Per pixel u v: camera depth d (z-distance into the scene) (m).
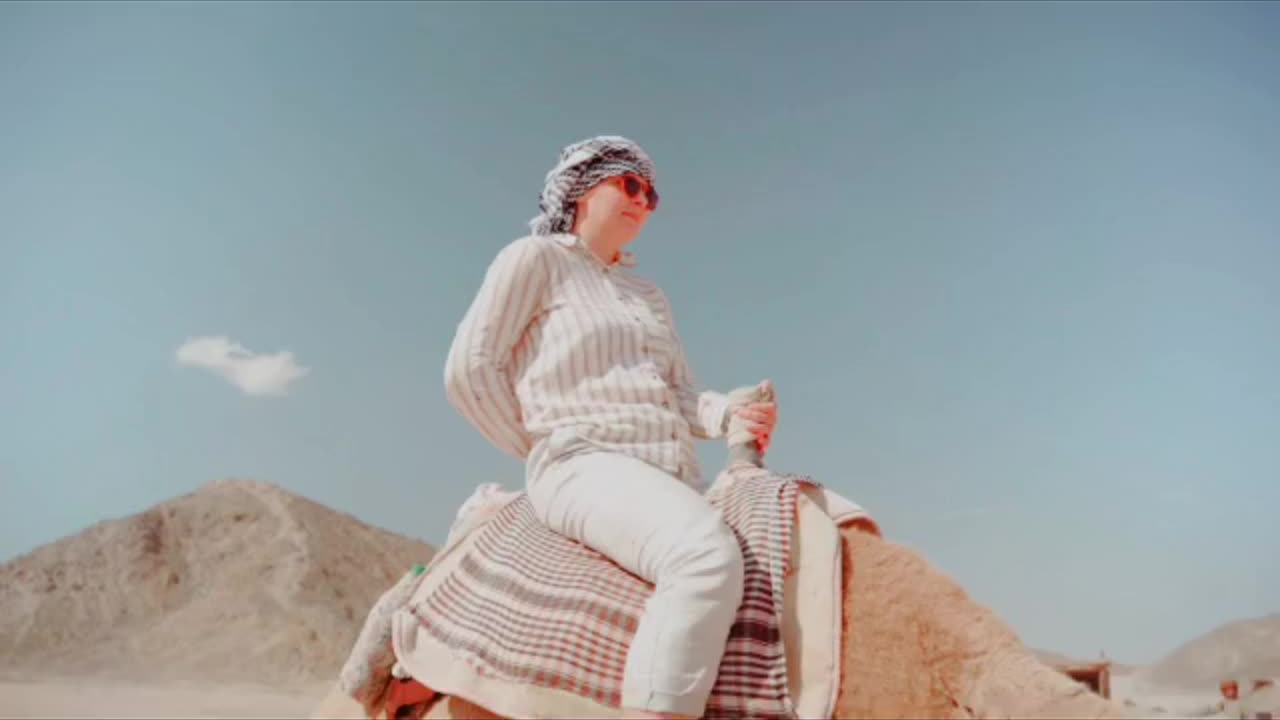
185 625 60.44
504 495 3.92
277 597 63.47
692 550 2.88
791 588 2.93
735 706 2.76
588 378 3.53
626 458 3.23
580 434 3.36
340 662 57.56
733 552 2.89
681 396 3.92
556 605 3.05
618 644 2.91
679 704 2.71
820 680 2.75
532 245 3.72
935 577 2.90
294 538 70.31
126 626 60.66
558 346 3.57
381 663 3.53
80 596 62.69
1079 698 2.52
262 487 77.56
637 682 2.75
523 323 3.67
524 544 3.39
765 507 3.10
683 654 2.74
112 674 52.12
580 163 3.87
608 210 3.82
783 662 2.80
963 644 2.74
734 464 3.55
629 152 3.90
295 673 55.16
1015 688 2.59
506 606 3.19
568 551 3.25
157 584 64.69
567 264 3.76
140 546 67.44
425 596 3.57
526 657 2.97
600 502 3.13
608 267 3.88
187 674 52.72
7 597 61.56
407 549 76.94
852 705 2.71
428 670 3.21
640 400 3.52
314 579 66.12
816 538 3.00
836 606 2.83
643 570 3.00
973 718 2.64
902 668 2.74
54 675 50.66
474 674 3.06
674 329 4.04
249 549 69.19
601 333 3.59
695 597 2.81
